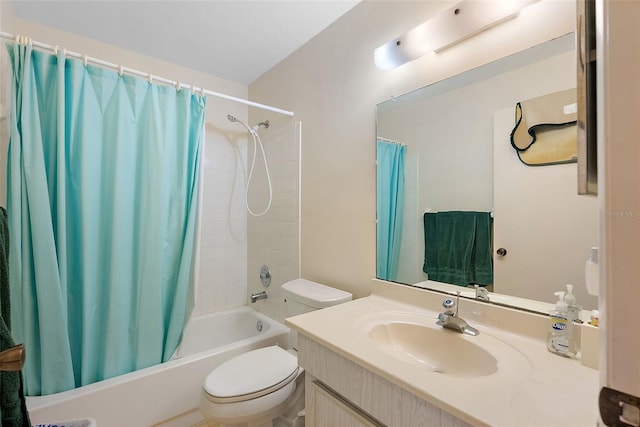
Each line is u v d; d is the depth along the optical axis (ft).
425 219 4.21
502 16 3.33
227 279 8.13
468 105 3.76
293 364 4.49
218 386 3.93
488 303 3.44
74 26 5.70
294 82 6.64
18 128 4.23
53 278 4.37
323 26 5.75
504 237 3.44
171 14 5.36
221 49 6.55
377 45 4.81
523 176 3.30
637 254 0.99
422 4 4.19
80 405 4.30
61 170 4.51
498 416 1.87
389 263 4.64
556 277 3.05
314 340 3.20
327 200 5.76
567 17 3.01
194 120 5.89
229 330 7.71
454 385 2.22
